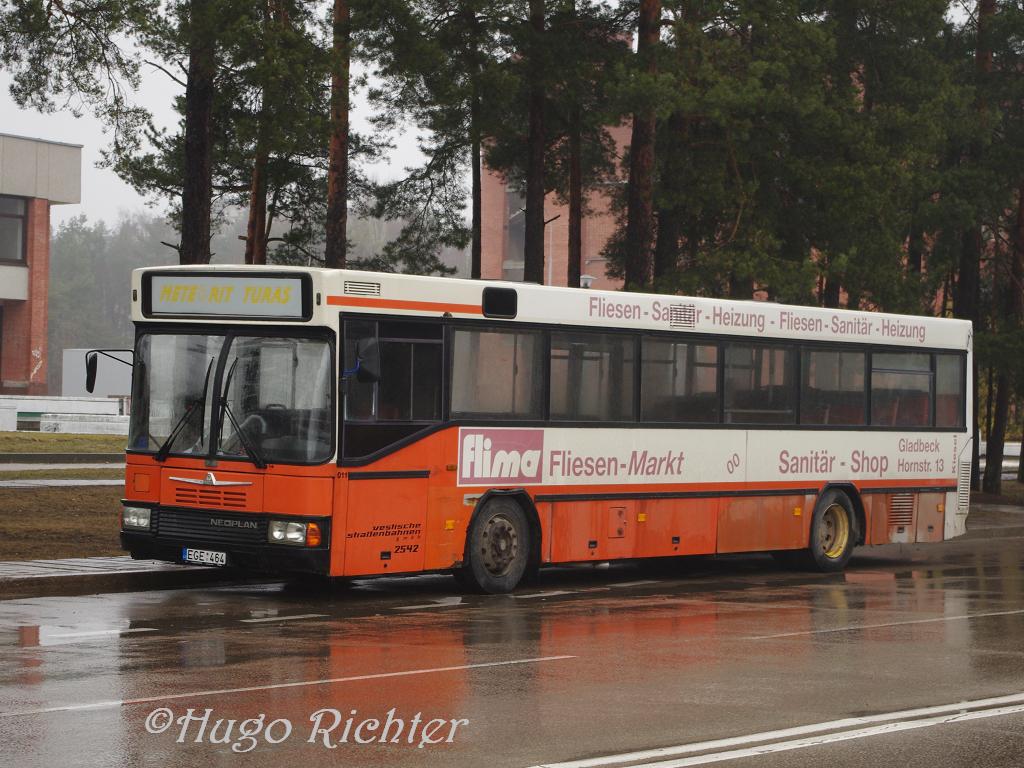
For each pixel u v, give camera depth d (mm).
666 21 34344
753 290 37438
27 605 17594
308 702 11484
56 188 87500
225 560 18406
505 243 80875
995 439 48469
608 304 21656
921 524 27203
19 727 10344
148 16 27281
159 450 18906
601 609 18750
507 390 20297
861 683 13023
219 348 18672
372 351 17875
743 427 23797
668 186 36188
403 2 32438
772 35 34938
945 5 39125
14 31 27469
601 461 21562
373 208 46000
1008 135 44406
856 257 36844
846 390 25688
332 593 19984
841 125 35969
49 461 46125
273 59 28000
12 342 86688
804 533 24969
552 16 37188
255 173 37812
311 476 18016
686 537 22875
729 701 11977
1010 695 12461
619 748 10031
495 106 36688
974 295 47344
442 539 19484
